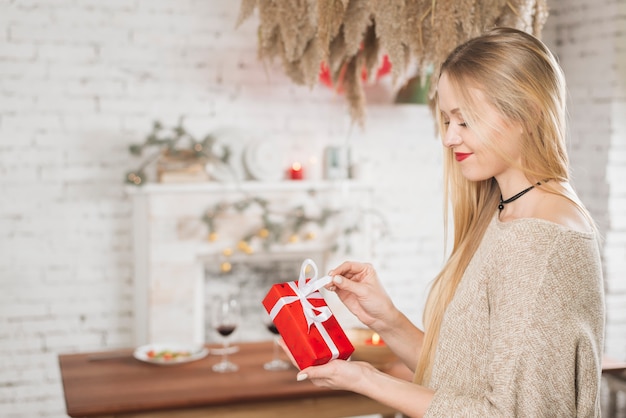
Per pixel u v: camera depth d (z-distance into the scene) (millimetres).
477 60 1322
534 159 1339
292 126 4270
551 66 1342
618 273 4156
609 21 4070
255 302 4352
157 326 3998
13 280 3941
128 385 2365
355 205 4293
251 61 4191
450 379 1367
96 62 3975
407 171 4488
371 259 4371
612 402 3566
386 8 1756
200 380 2424
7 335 3953
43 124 3928
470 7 1691
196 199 4012
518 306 1228
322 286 1574
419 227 4535
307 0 1878
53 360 4023
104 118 4008
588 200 4266
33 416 4012
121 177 4047
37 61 3895
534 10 1763
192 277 4039
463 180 1550
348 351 1480
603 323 1310
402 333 1670
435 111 1840
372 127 4398
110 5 3973
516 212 1374
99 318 4082
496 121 1308
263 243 4129
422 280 4570
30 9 3863
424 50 1783
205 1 4105
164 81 4078
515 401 1201
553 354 1206
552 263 1231
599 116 4168
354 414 2422
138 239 4035
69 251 4012
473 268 1397
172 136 4102
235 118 4191
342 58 2049
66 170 3977
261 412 2334
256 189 4090
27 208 3939
